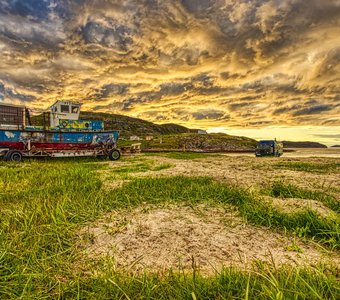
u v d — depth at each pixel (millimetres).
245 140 155125
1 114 21734
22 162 17484
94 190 6754
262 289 2170
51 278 2670
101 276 2707
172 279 2557
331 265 2850
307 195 6500
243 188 7418
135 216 4902
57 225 4156
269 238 3918
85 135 21516
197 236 3986
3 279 2609
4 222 4148
